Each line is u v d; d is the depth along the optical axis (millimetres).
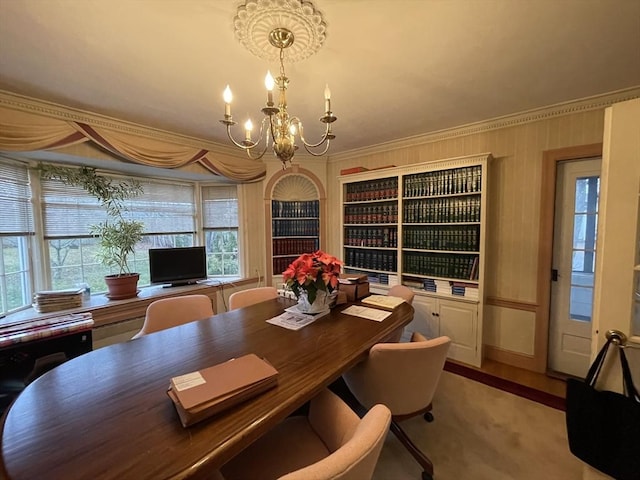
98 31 1447
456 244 2920
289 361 1272
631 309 1174
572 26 1447
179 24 1401
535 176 2582
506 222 2750
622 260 1181
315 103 2346
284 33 1436
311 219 4102
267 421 901
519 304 2713
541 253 2594
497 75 1930
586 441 1222
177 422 881
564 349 2629
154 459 741
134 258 3238
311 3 1276
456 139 2979
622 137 1159
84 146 2494
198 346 1440
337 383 2053
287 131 1548
